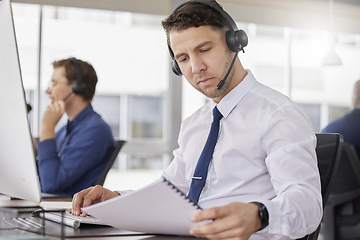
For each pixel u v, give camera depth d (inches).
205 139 65.2
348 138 141.6
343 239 126.6
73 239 45.3
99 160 105.3
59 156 108.3
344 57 213.9
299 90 207.3
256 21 196.5
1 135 51.2
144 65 192.1
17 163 49.2
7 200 74.3
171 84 187.6
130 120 191.2
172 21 56.2
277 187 50.4
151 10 181.5
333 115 211.6
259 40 201.5
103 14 185.9
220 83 57.1
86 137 105.0
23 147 47.0
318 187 49.3
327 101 211.2
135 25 190.5
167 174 68.6
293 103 57.5
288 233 42.7
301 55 207.2
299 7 201.8
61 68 109.6
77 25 182.4
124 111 190.4
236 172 57.8
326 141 58.8
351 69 213.8
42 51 176.6
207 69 56.2
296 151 50.9
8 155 50.6
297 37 206.4
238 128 58.7
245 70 62.4
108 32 187.2
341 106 212.4
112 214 42.6
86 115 109.5
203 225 36.9
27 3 167.5
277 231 42.4
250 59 200.7
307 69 208.1
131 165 187.3
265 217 40.3
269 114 56.4
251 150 57.2
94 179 104.7
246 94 60.4
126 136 190.5
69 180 102.2
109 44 187.8
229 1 192.4
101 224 52.0
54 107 107.4
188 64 57.0
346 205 128.9
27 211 60.4
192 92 189.5
